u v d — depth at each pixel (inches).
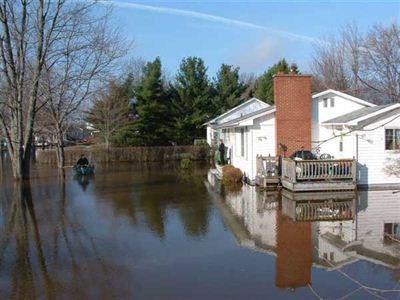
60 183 979.3
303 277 337.4
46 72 1087.6
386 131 792.9
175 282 330.0
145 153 1720.0
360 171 791.1
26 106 1272.1
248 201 687.7
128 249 423.2
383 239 445.4
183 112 1993.1
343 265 366.3
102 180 1033.5
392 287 316.2
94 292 312.8
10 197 775.7
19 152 1024.9
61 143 1330.0
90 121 1881.2
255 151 878.4
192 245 434.6
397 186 791.1
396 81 503.8
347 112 893.8
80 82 1350.9
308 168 750.5
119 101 1833.2
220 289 314.3
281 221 537.3
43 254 409.1
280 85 862.5
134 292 311.6
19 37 982.4
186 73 2017.7
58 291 315.9
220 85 2144.4
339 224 514.9
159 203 687.1
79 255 404.5
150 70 1946.4
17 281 337.4
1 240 465.1
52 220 565.3
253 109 1648.6
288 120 861.2
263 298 296.8
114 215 592.7
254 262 376.5
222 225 521.7
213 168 1300.4
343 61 1649.9
